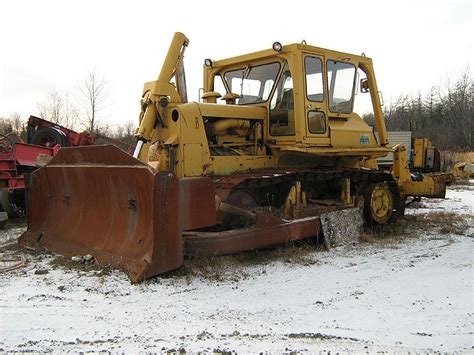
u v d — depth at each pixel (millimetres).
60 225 6812
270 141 7789
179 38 7133
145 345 3834
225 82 8555
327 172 7938
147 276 5258
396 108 58062
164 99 6906
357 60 8602
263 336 4074
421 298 5219
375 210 8922
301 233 7051
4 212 8930
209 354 3660
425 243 7988
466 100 53062
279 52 7535
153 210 5273
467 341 4078
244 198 6953
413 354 3771
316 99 7711
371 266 6531
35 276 5582
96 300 4816
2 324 4234
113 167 5852
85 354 3654
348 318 4602
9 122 28250
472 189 18719
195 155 6863
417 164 12789
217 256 6211
